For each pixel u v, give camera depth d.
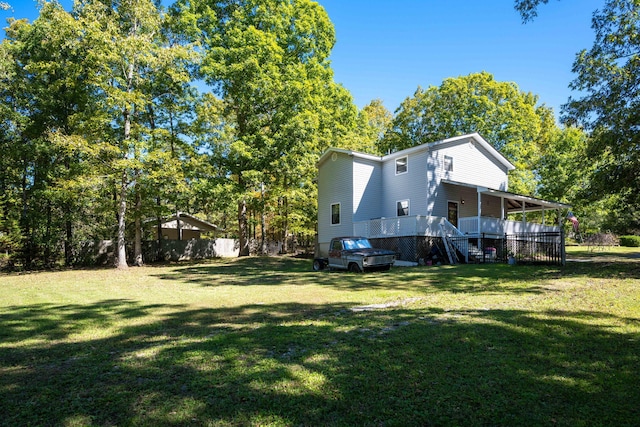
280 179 24.77
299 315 6.78
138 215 21.27
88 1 17.80
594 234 32.97
